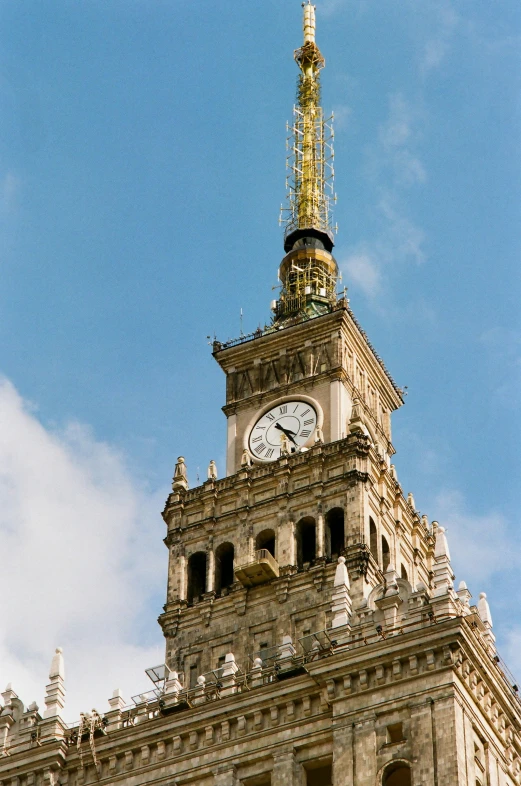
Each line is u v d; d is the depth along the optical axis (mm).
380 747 101750
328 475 133625
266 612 128625
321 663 105625
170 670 125375
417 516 139125
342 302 143750
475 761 102562
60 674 115938
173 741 109062
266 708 107125
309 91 162750
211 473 138375
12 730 114250
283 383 142250
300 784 103875
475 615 109875
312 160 159250
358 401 136875
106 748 110875
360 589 126438
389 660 104188
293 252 152875
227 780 105875
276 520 133125
